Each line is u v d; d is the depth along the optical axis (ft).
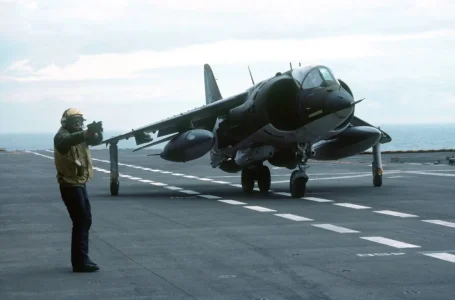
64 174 33.65
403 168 110.11
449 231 45.06
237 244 41.09
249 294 28.73
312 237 43.29
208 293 28.96
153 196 73.20
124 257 37.27
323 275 32.07
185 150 71.26
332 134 71.20
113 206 63.00
